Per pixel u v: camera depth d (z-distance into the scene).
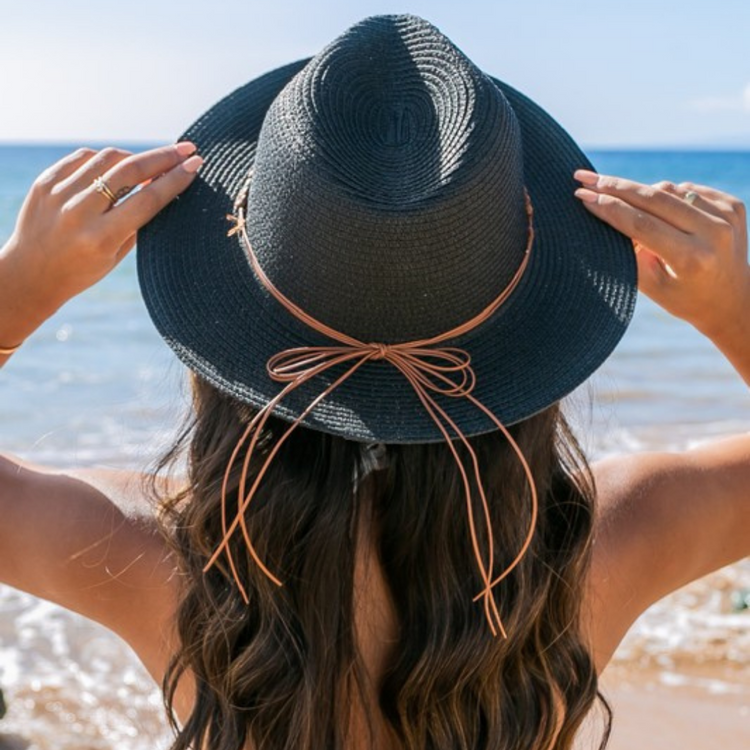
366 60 1.35
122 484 1.49
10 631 5.05
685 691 4.50
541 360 1.30
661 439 9.17
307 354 1.27
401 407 1.24
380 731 1.36
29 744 4.11
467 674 1.31
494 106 1.28
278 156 1.25
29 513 1.45
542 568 1.36
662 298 1.50
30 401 10.09
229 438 1.30
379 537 1.31
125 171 1.34
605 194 1.41
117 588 1.45
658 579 1.58
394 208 1.20
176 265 1.36
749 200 43.41
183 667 1.35
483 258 1.27
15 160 74.19
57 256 1.33
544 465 1.35
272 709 1.30
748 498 1.60
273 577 1.25
